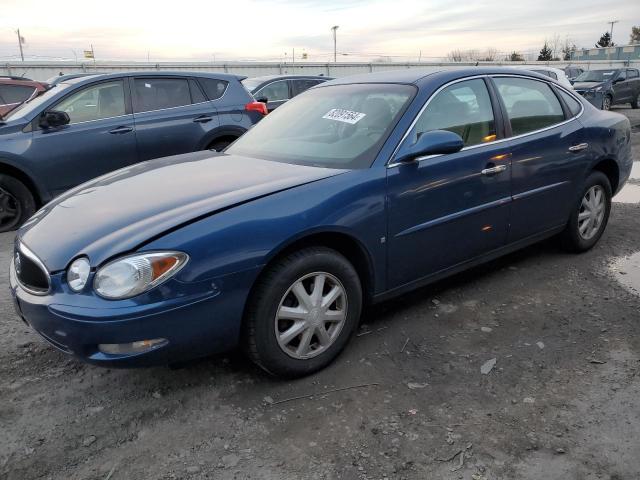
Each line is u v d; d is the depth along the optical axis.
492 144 3.62
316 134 3.56
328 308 2.89
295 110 4.02
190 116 6.82
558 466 2.21
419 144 3.08
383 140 3.16
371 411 2.59
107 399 2.76
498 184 3.63
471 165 3.44
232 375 2.94
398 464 2.24
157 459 2.32
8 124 5.78
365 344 3.22
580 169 4.27
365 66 29.48
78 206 2.93
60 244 2.55
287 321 2.78
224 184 2.93
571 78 22.50
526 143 3.81
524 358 3.03
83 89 6.22
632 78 21.20
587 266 4.37
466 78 3.66
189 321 2.45
